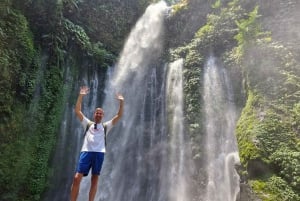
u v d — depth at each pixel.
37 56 14.26
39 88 14.19
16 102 12.83
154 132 16.31
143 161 15.86
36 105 13.86
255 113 11.45
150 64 18.61
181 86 16.23
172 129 15.69
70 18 17.83
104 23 19.39
